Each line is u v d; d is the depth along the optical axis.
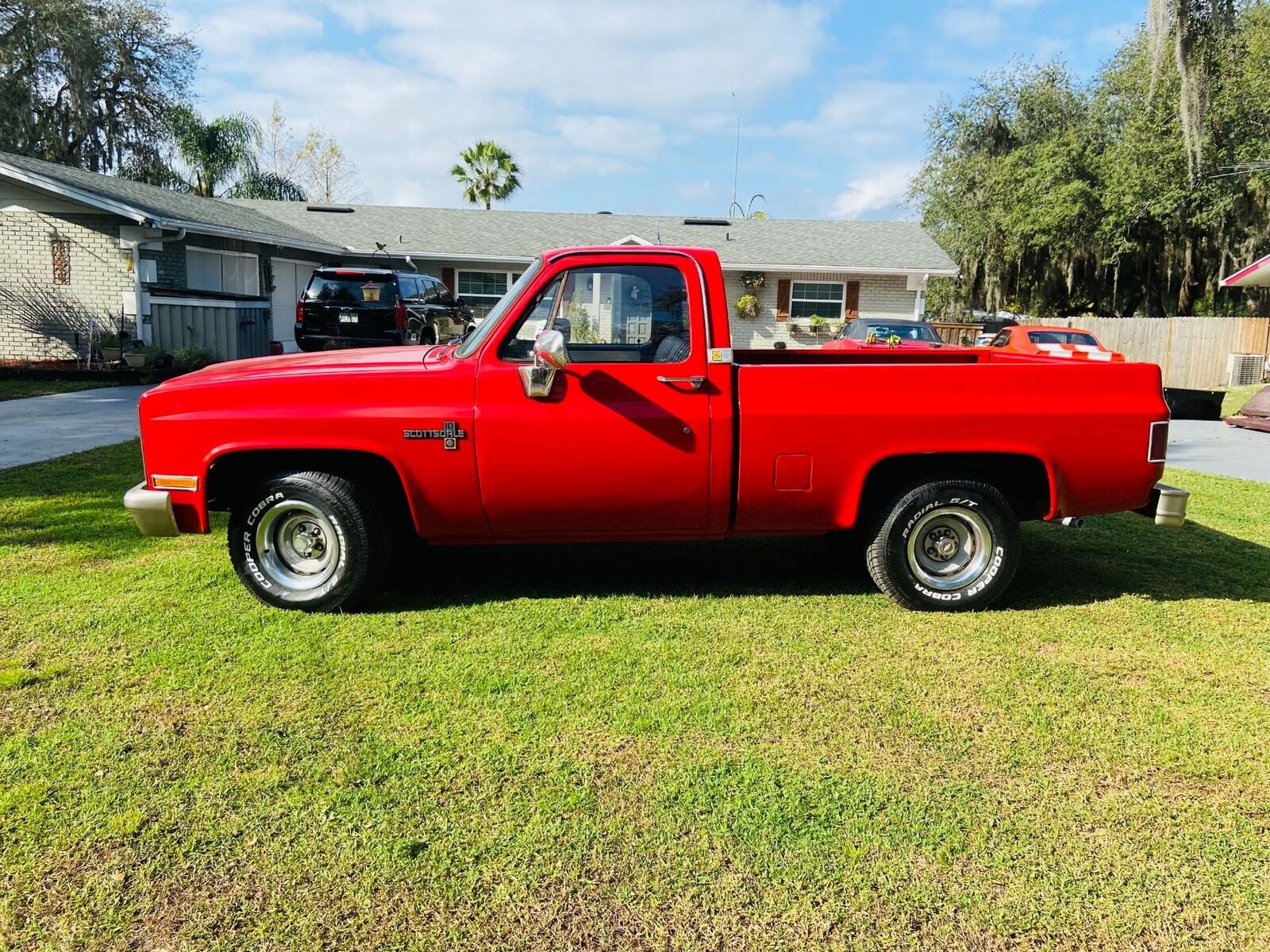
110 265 15.41
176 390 4.32
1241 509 7.08
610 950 2.20
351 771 2.96
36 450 8.71
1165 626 4.38
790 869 2.50
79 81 28.36
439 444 4.26
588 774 2.97
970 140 33.50
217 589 4.76
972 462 4.59
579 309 4.34
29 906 2.32
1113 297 30.86
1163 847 2.61
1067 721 3.37
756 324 22.59
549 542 4.55
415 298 15.77
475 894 2.39
